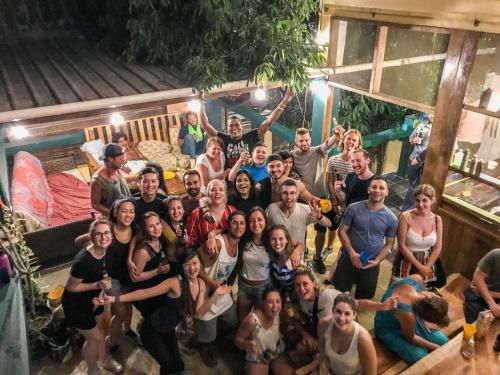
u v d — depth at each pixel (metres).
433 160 4.82
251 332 3.56
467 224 4.62
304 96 7.63
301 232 4.28
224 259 3.88
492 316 3.44
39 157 7.40
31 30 7.52
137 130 8.01
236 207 4.48
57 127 7.39
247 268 3.99
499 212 4.50
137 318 4.71
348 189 4.74
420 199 3.97
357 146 4.97
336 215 5.12
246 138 5.47
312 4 5.82
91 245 3.37
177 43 5.87
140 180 4.09
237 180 4.39
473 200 4.70
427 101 4.93
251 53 5.43
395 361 3.60
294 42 5.43
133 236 3.83
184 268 3.58
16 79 5.52
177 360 3.80
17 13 7.37
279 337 3.72
